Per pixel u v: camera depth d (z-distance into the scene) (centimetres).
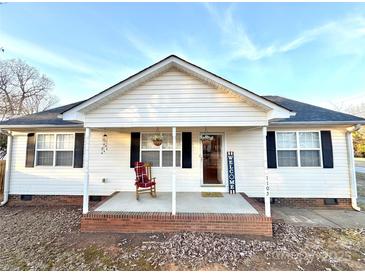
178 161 780
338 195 744
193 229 516
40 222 606
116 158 791
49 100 2816
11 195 803
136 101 576
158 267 370
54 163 805
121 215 530
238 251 425
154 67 555
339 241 476
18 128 789
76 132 809
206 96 568
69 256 410
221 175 782
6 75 2348
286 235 503
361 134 2639
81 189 794
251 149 777
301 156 766
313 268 367
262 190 764
